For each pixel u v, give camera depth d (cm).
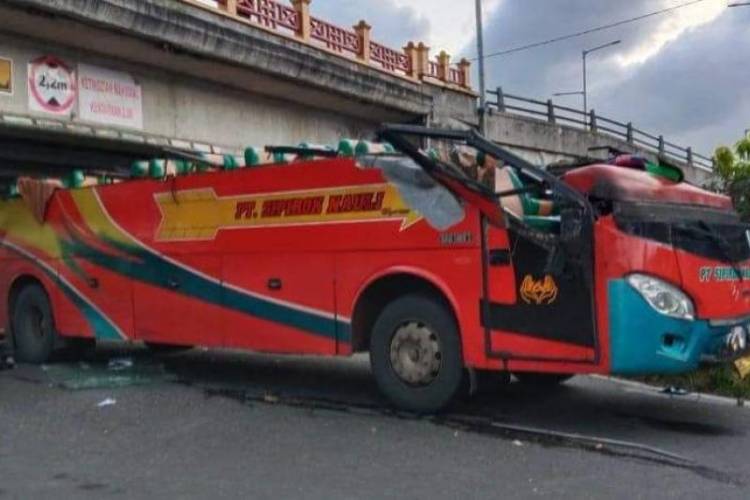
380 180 797
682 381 912
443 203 755
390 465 620
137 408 838
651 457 636
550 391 905
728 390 881
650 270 668
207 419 785
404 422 758
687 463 620
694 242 695
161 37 1435
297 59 1766
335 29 1970
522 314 712
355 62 2019
